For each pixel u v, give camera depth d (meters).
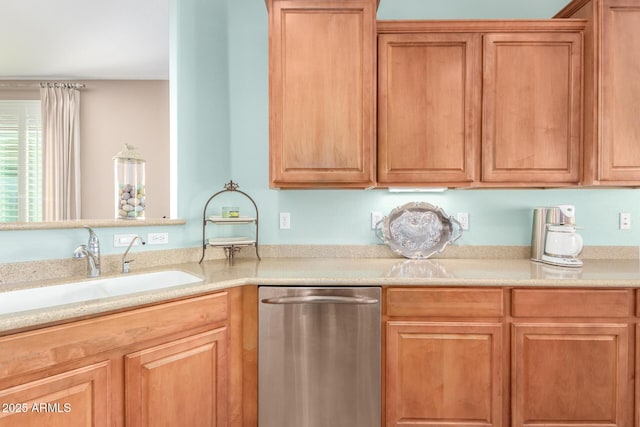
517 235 2.12
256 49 2.14
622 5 1.71
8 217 3.53
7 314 0.96
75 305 1.06
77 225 1.50
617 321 1.48
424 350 1.52
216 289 1.42
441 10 2.13
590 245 2.11
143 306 1.21
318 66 1.76
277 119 1.77
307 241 2.16
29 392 0.96
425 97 1.79
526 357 1.50
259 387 1.54
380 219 2.14
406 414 1.52
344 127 1.76
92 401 1.08
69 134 3.51
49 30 2.66
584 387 1.48
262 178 2.16
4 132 3.53
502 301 1.50
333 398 1.52
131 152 1.82
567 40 1.77
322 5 1.75
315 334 1.52
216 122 2.07
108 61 3.22
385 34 1.80
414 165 1.80
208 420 1.40
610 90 1.71
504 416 1.51
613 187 2.01
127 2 2.31
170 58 1.95
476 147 1.79
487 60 1.77
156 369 1.24
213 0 2.05
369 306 1.52
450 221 2.08
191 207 1.97
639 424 1.46
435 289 1.51
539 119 1.78
